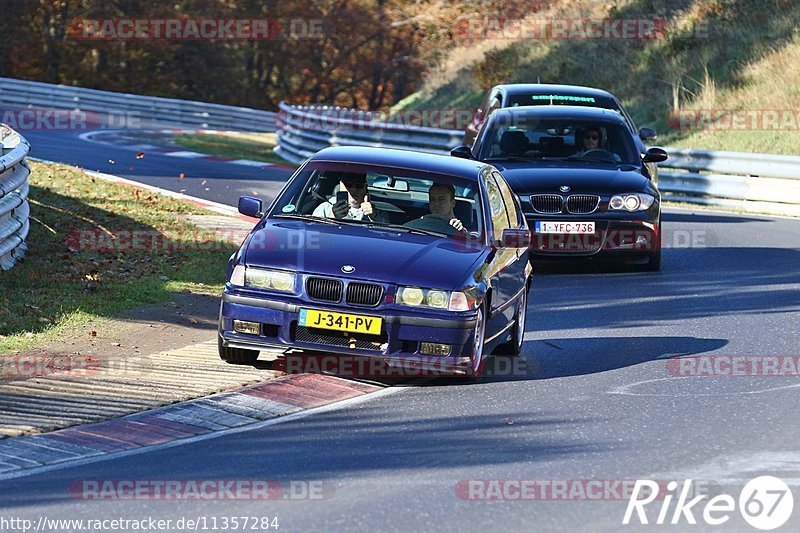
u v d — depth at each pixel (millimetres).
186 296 44281
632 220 51531
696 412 29531
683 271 53531
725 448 26219
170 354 34656
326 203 35344
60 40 187875
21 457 24516
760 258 57531
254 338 31906
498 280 34000
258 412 28734
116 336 37031
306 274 31594
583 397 31094
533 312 44312
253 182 83562
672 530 20953
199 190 76812
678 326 41531
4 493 22250
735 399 30969
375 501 22141
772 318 42969
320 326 31266
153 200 67562
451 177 35875
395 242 33219
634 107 113938
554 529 20859
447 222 34812
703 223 70625
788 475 24234
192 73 195875
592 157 54781
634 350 37562
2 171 43750
